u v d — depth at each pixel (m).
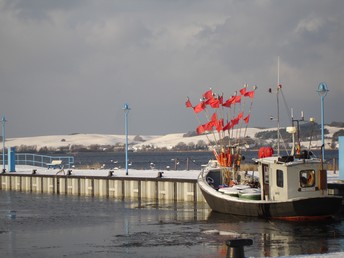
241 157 46.62
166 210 47.00
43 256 30.58
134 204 51.94
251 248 30.66
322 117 44.62
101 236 36.22
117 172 68.44
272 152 40.44
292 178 37.31
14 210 51.12
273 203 37.94
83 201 56.34
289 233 34.28
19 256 30.66
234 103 48.19
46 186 67.25
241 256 21.09
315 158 38.59
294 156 38.34
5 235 37.31
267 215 38.62
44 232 38.38
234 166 45.78
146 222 41.41
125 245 32.94
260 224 37.53
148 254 30.11
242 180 44.81
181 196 52.22
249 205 39.41
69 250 31.97
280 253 29.31
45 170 79.50
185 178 53.38
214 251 30.36
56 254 31.00
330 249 30.09
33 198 60.97
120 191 58.16
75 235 36.91
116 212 47.41
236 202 40.41
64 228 40.00
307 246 30.95
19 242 34.69
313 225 36.47
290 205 37.09
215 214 42.88
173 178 53.53
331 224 36.59
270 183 38.69
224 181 45.88
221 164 46.84
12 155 77.94
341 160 44.38
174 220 41.53
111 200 56.03
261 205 38.62
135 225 40.22
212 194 42.53
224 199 41.34
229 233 35.31
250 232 35.06
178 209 47.25
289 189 37.34
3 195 64.88
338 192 40.00
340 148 44.41
